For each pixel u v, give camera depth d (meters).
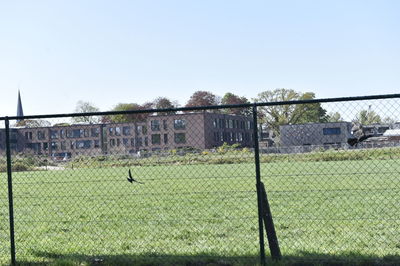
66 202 19.00
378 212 13.66
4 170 14.66
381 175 24.08
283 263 7.45
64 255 9.13
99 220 14.02
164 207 16.30
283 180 24.75
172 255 8.75
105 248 9.86
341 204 15.53
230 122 90.06
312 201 16.50
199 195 19.55
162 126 76.94
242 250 9.16
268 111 76.56
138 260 8.34
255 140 7.52
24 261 8.55
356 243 9.42
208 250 9.20
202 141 75.81
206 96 123.69
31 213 16.28
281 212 14.19
